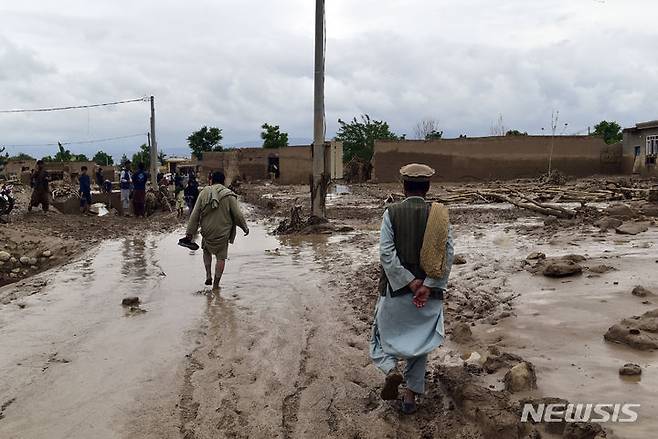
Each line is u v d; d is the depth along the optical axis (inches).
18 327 262.4
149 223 762.2
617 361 177.0
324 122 605.0
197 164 2453.2
